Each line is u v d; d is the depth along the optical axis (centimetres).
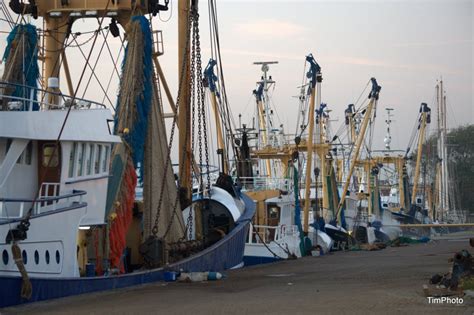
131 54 3222
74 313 1934
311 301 2045
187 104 3931
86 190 2606
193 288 2642
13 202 2253
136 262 3306
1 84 2555
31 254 2161
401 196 11444
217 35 4412
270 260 4603
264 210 5056
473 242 2716
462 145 16000
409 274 2992
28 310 2002
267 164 7625
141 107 3172
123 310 1978
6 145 2330
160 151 3412
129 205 2991
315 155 7425
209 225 3834
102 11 3391
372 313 1753
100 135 2672
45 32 3412
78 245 2591
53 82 2733
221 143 5641
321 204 7369
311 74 6088
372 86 8194
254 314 1825
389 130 11862
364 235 8438
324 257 5291
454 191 14962
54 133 2431
